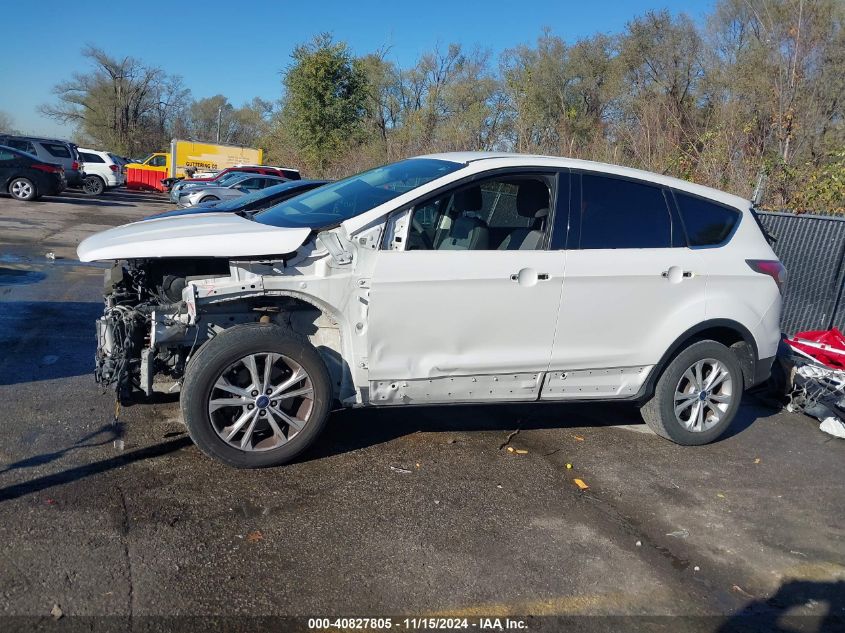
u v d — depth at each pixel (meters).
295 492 3.98
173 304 4.18
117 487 3.84
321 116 31.83
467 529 3.77
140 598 2.96
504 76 25.28
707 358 5.14
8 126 79.19
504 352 4.52
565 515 4.04
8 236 12.95
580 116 24.12
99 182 28.20
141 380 4.11
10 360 5.77
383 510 3.88
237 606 2.98
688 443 5.21
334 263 4.12
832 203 9.66
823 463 5.18
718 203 5.27
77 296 8.37
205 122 76.81
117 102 64.44
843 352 6.15
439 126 28.39
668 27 21.03
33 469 3.95
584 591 3.33
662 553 3.74
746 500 4.45
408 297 4.22
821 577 3.64
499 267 4.38
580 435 5.28
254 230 4.17
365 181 4.93
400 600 3.13
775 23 13.82
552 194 4.63
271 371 4.17
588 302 4.63
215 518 3.63
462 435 5.05
